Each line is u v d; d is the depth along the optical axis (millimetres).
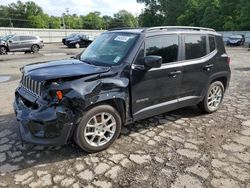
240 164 3469
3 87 7680
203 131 4527
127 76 3807
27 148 3836
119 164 3447
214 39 5219
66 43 28000
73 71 3559
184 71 4555
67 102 3270
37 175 3195
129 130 4512
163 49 4285
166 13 67750
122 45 4117
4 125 4672
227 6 49344
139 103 4023
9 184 3023
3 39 20469
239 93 7074
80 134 3480
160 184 3039
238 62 13781
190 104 4898
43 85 3348
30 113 3361
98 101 3477
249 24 45156
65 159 3557
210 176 3195
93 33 53938
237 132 4500
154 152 3770
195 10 58125
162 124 4805
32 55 18531
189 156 3668
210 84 5215
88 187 2977
